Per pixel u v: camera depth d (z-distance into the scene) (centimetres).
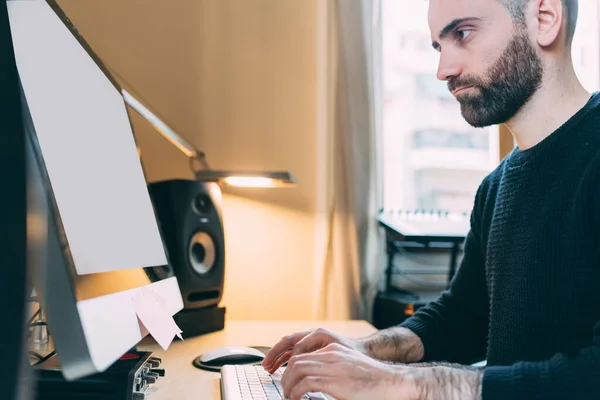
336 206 171
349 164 171
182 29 171
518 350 85
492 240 97
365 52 173
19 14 48
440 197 198
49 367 65
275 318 171
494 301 94
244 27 174
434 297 169
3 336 40
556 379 63
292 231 172
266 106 173
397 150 196
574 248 79
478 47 89
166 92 170
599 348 64
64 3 166
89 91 67
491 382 64
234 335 129
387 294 174
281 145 173
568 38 87
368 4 174
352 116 172
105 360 47
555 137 86
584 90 90
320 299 171
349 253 171
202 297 135
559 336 80
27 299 41
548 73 86
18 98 42
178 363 100
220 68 172
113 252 61
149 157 168
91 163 61
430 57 197
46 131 50
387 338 102
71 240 49
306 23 175
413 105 197
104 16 168
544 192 85
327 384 65
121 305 56
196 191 132
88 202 57
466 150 199
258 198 172
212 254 137
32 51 50
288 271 172
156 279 76
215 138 171
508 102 89
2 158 41
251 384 78
